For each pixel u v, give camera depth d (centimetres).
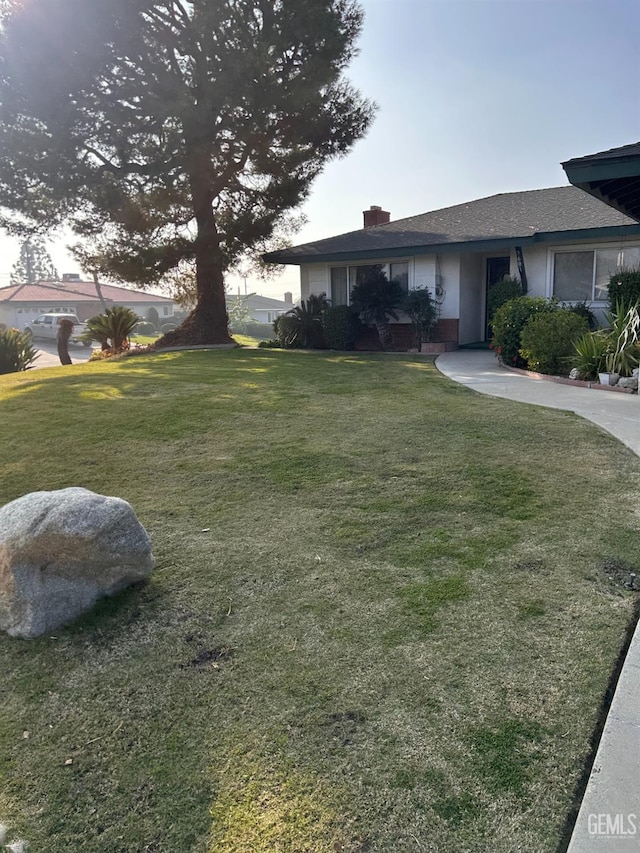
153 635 259
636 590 279
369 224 1867
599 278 1219
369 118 1555
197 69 1341
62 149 1298
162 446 538
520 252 1261
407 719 202
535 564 305
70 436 574
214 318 1680
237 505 401
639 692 211
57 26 1204
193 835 163
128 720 209
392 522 363
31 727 208
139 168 1388
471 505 384
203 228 1567
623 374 803
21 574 264
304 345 1598
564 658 231
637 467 449
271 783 179
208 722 205
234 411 664
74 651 251
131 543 286
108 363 1206
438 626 254
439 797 171
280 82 1384
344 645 245
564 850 154
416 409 656
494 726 197
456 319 1391
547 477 431
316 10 1322
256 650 245
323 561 318
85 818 170
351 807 169
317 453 501
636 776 175
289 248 1627
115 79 1341
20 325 4091
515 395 745
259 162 1507
